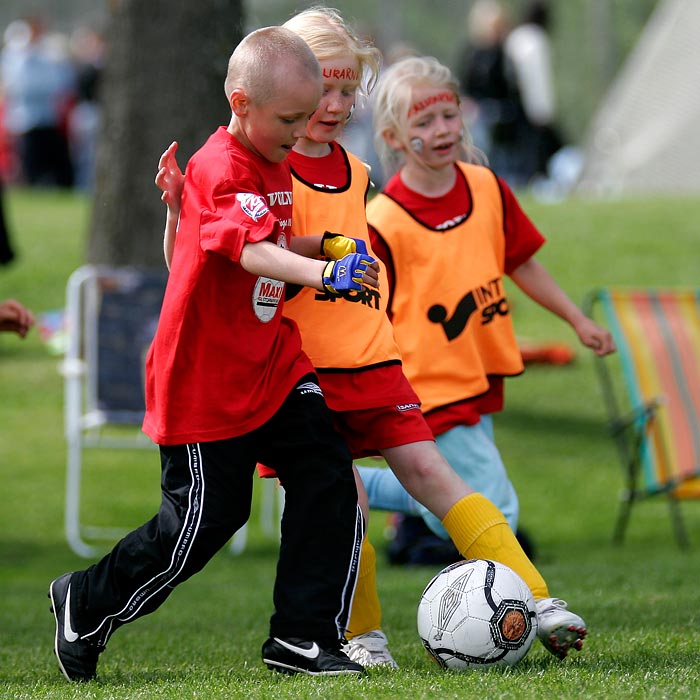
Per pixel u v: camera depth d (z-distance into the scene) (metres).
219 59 34.06
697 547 29.86
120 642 16.34
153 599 12.68
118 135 35.91
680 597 18.41
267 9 92.88
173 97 34.47
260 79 12.07
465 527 13.51
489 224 16.88
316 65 12.28
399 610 18.28
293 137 12.34
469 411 16.28
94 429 35.28
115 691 11.96
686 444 29.20
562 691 10.88
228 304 12.43
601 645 13.91
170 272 12.66
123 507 31.55
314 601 12.60
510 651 12.50
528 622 12.59
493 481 16.16
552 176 82.38
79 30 95.25
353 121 15.58
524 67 61.75
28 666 14.45
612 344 16.98
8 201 61.00
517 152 63.03
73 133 71.50
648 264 49.00
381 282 14.54
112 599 12.72
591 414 39.78
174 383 12.50
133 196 36.25
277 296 12.69
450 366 16.36
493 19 62.22
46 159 68.88
